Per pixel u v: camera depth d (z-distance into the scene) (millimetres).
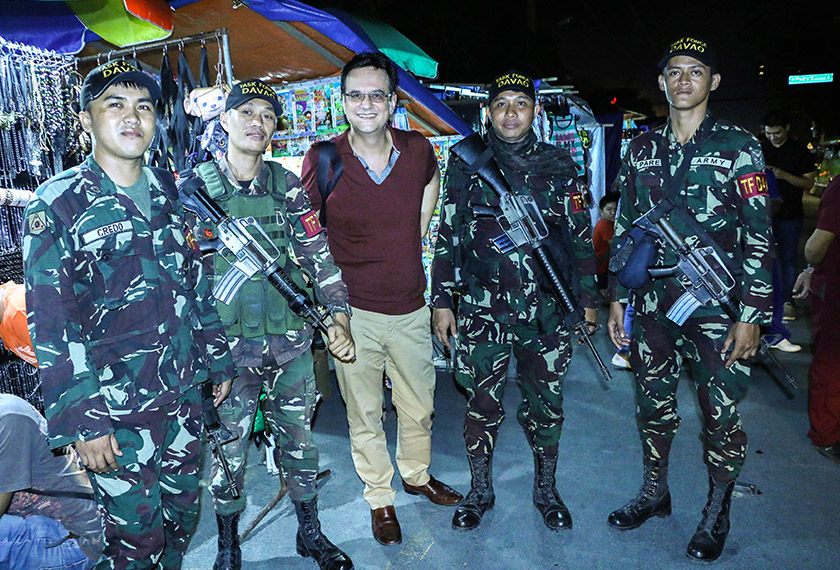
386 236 2859
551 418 2996
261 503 3363
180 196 2391
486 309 2887
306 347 2643
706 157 2555
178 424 2148
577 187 2887
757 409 4379
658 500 3033
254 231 2453
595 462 3664
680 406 4469
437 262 3076
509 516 3125
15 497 2363
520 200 2756
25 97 3008
